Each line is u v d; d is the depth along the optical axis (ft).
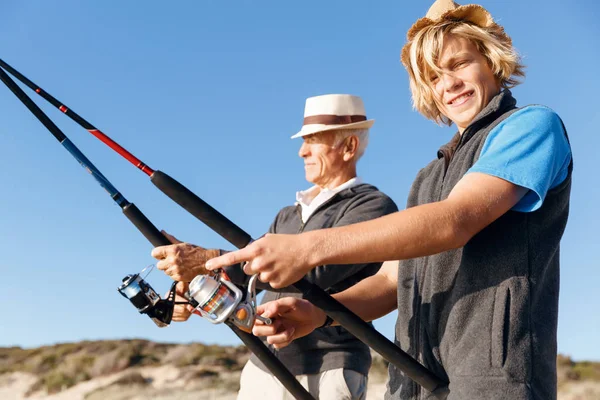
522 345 6.51
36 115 8.82
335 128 13.06
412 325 7.63
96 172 8.96
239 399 12.09
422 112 8.62
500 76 8.02
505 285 6.67
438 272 7.18
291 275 6.27
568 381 60.59
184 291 9.54
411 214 6.31
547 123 6.86
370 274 11.73
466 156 7.30
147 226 9.14
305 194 13.25
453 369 6.81
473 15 8.02
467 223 6.34
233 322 7.97
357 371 11.44
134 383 63.31
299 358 11.50
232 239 8.04
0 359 76.43
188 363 67.51
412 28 8.29
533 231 6.78
